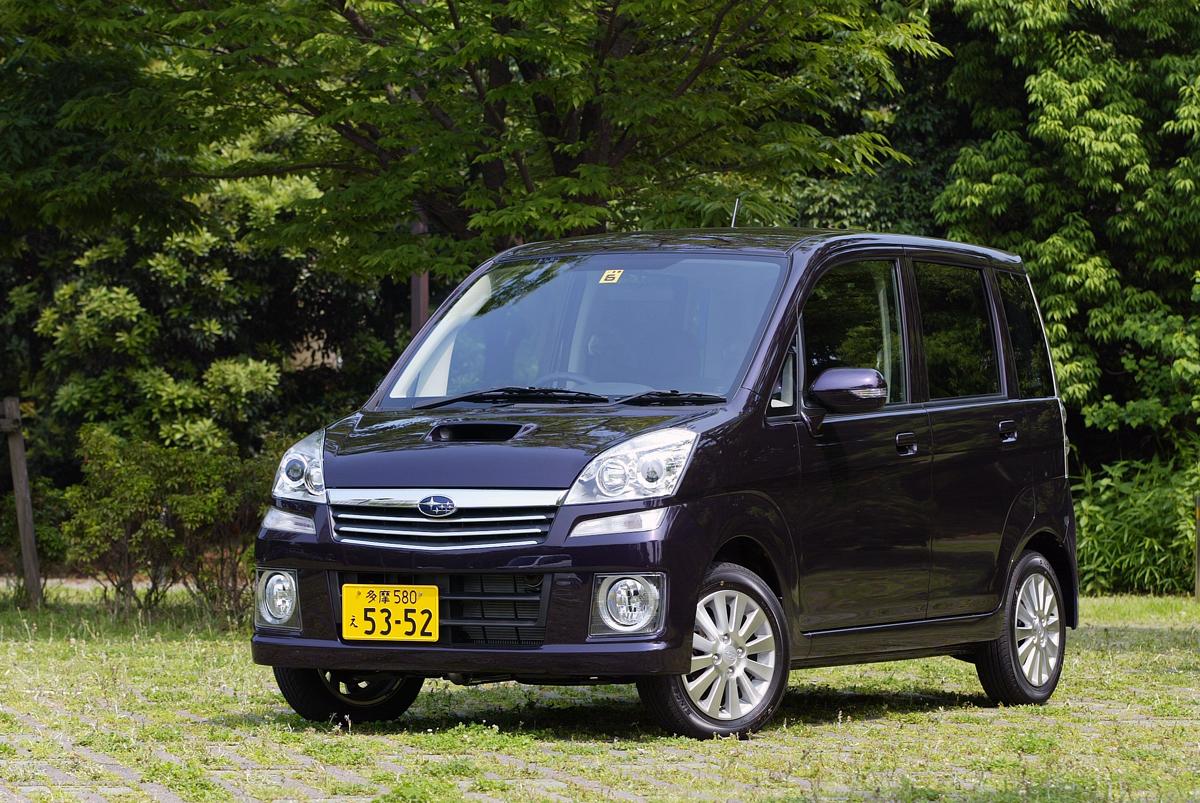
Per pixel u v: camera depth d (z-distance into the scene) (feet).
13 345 112.68
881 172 106.93
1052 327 100.27
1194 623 69.41
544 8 56.13
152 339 111.34
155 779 25.36
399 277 63.05
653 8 56.80
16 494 70.08
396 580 29.68
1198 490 93.45
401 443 30.78
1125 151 97.96
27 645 50.60
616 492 28.89
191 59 57.98
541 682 30.35
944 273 37.40
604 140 62.08
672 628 28.73
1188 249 100.27
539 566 28.63
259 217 107.86
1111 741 30.73
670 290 33.40
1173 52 101.45
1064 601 40.09
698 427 29.96
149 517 61.82
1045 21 97.96
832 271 34.09
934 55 66.33
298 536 30.50
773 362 31.73
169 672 43.06
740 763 26.94
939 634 35.22
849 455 32.73
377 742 29.22
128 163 63.57
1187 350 96.22
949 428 35.65
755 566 31.32
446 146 58.65
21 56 62.95
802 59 63.82
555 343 33.47
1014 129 103.65
